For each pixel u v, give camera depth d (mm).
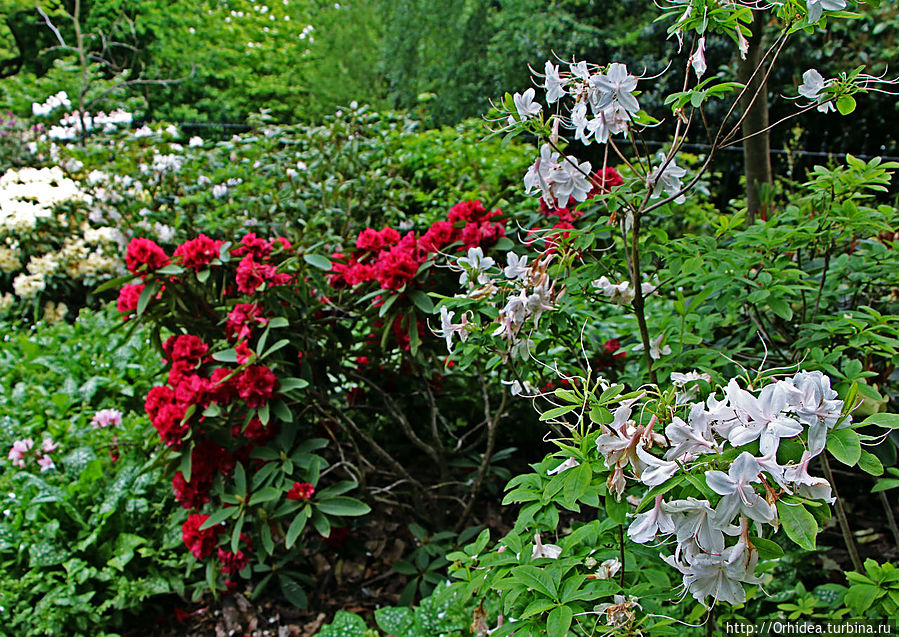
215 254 2311
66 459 2816
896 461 1764
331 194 4207
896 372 1871
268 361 2299
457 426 3125
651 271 2104
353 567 2527
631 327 2564
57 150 5996
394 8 9617
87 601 2236
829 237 1733
